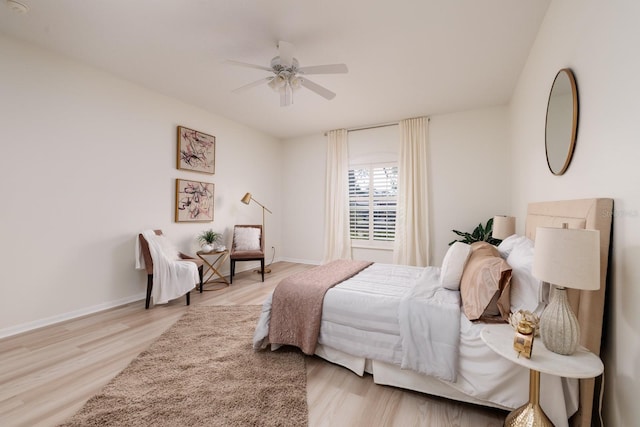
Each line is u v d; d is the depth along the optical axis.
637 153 1.04
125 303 3.22
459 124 4.27
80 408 1.53
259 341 2.14
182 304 3.25
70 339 2.34
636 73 1.04
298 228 5.78
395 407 1.60
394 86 3.39
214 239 4.09
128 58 2.79
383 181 4.88
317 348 2.10
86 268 2.89
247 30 2.35
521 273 1.59
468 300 1.69
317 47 2.59
